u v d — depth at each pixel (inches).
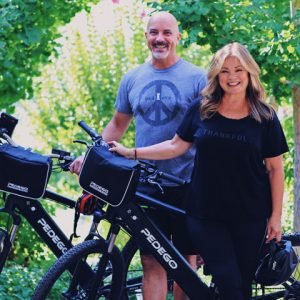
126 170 182.4
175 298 217.5
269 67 254.1
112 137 221.8
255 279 200.8
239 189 185.3
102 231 370.0
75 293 194.9
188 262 205.8
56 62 420.5
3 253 193.2
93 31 417.1
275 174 188.5
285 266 195.5
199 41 257.3
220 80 181.9
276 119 185.0
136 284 216.8
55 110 421.1
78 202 192.7
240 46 182.1
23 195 188.4
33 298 181.0
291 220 335.0
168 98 207.5
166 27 208.5
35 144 455.8
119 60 414.3
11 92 293.0
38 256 320.5
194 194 189.9
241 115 183.6
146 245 194.4
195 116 188.7
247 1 251.8
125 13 415.2
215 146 182.9
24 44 277.6
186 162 209.3
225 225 189.2
